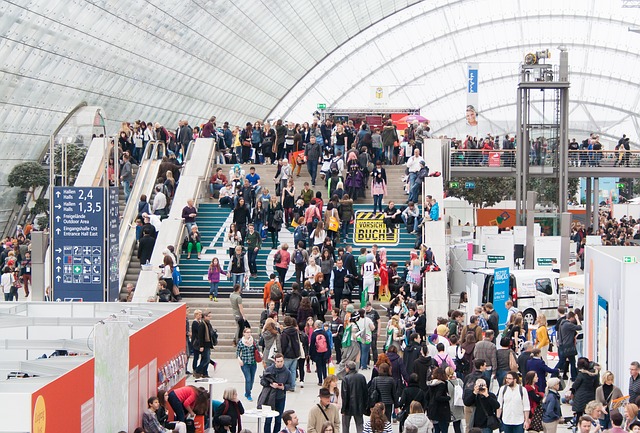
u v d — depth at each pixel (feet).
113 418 45.42
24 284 126.72
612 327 65.87
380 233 117.08
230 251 108.58
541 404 60.08
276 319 82.48
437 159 132.05
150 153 132.26
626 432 51.37
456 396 61.11
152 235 107.55
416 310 88.12
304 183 119.65
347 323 80.64
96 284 82.99
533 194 139.54
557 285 121.29
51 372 45.50
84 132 85.81
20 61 152.87
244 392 79.77
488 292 109.09
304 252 101.40
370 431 54.80
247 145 138.72
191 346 81.92
